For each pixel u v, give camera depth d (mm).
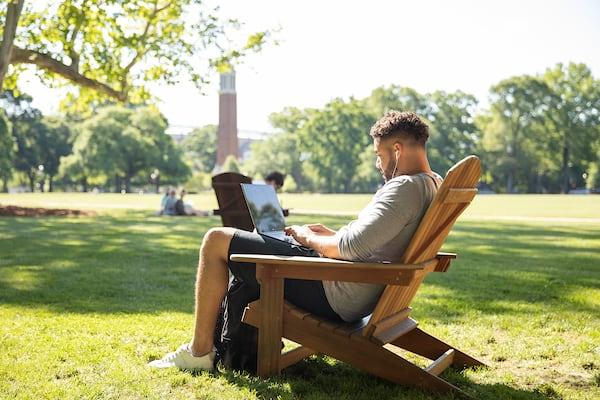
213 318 3639
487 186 97375
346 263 3186
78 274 7684
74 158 82250
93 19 18016
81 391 3229
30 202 36812
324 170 94062
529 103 84750
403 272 3139
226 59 19359
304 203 38500
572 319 5230
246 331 3695
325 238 3373
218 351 3742
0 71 15203
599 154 84125
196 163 138250
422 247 3291
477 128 93125
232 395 3246
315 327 3420
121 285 6859
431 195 3285
